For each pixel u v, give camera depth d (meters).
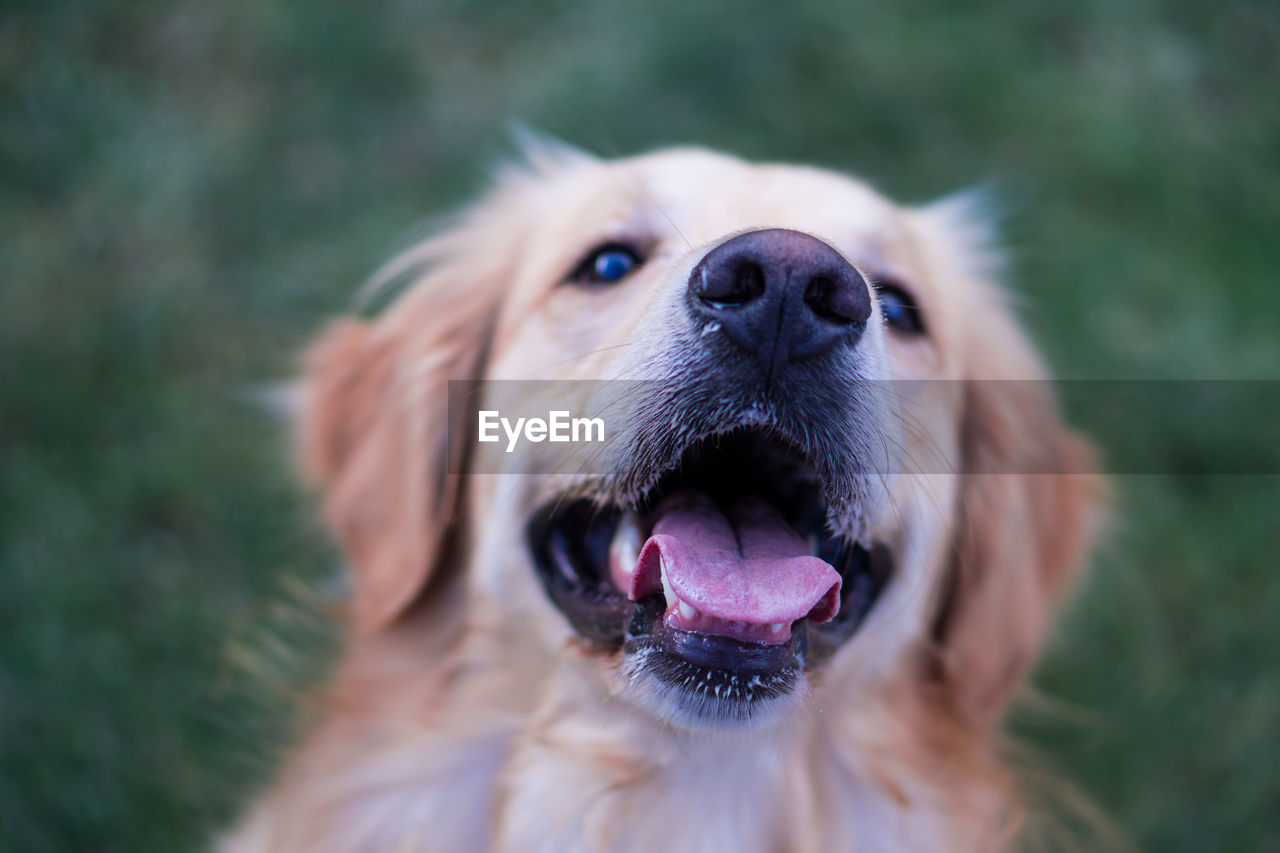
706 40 1.00
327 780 0.53
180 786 0.66
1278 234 1.00
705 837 0.52
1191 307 0.94
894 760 0.53
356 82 0.97
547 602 0.50
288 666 0.57
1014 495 0.57
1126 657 0.75
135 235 0.87
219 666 0.69
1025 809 0.56
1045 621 0.58
